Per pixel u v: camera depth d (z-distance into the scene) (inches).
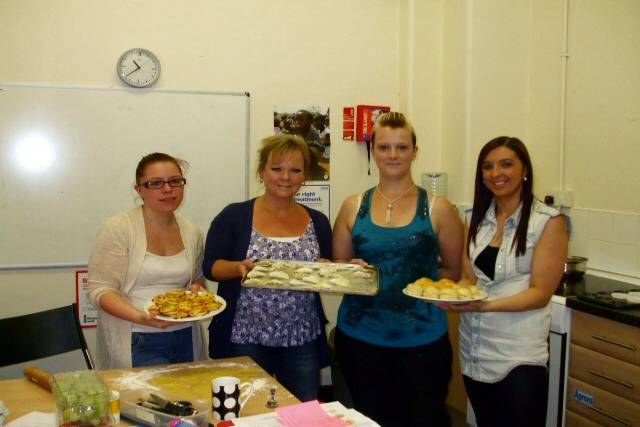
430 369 77.7
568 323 95.8
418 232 77.8
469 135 129.3
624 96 110.2
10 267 119.7
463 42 129.2
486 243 81.4
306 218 85.4
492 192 79.8
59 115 120.0
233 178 132.1
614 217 113.4
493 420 81.5
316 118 137.3
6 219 119.0
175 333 77.4
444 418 79.9
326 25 136.9
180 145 128.0
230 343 79.4
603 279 110.8
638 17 107.0
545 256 75.2
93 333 125.3
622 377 86.9
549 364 98.5
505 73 131.3
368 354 78.4
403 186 80.7
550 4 127.1
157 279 77.7
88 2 120.3
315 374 82.2
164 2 125.3
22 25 116.8
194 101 128.0
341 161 140.3
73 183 122.1
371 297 78.5
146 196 77.0
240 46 131.1
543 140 130.6
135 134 124.8
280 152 78.9
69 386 52.3
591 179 118.8
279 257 81.7
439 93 139.2
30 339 76.6
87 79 121.5
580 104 120.5
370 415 79.0
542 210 76.2
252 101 133.0
